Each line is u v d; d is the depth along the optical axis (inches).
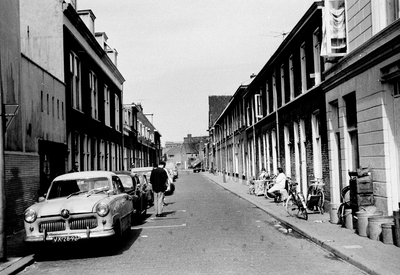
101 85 1004.6
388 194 366.9
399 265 256.4
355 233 377.7
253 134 1127.0
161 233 439.2
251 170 1203.2
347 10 455.8
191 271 272.1
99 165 959.0
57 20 690.8
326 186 548.4
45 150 572.7
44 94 573.3
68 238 318.7
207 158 3459.6
